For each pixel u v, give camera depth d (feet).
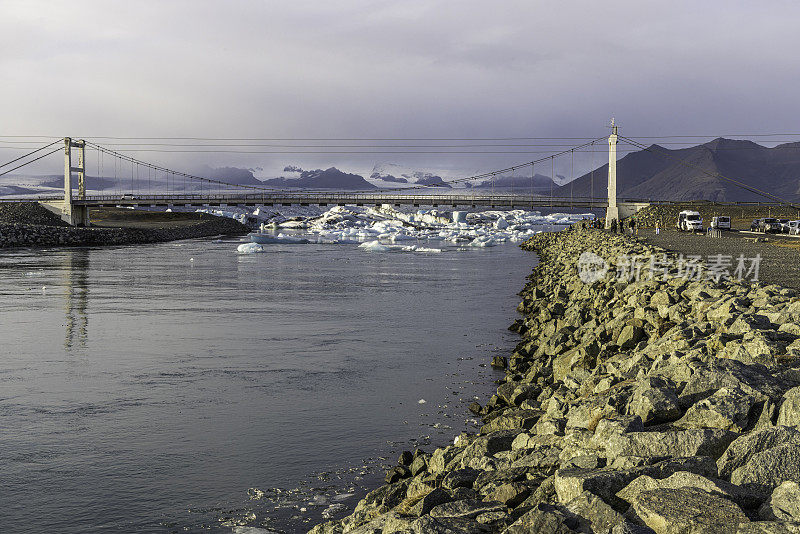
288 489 37.55
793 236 221.46
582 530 19.10
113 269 183.21
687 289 69.46
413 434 46.39
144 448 44.09
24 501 36.24
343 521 29.60
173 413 51.57
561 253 191.01
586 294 93.50
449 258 230.68
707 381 29.55
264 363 68.03
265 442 44.96
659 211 346.13
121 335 83.71
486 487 26.43
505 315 99.55
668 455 23.21
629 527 17.99
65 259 220.43
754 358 34.60
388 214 635.66
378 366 66.64
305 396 55.98
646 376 34.30
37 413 51.60
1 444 44.91
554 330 76.79
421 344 77.71
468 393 56.90
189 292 130.31
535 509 19.80
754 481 20.16
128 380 61.52
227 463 41.34
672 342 44.09
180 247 302.04
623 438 24.25
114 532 32.86
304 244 339.36
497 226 510.58
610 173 306.35
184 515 34.47
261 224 646.74
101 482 38.68
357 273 172.14
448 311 103.76
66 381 61.21
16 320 95.55
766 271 101.50
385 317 97.66
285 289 135.13
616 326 61.36
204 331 86.28
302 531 32.48
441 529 21.26
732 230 267.39
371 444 44.50
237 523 33.45
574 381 44.65
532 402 46.03
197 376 62.85
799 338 38.14
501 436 34.12
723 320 47.21
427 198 490.08
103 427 48.29
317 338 81.46
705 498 18.80
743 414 26.13
